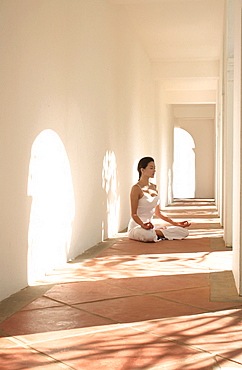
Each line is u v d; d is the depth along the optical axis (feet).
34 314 13.64
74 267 21.06
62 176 21.68
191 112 87.15
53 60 20.26
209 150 99.19
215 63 53.11
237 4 17.75
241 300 15.17
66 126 22.21
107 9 30.89
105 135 30.53
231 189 27.02
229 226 26.96
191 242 28.96
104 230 30.55
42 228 19.10
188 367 9.70
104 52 30.07
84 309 14.12
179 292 16.28
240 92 16.47
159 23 40.88
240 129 16.30
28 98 17.53
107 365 9.83
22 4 16.92
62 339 11.47
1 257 15.37
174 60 53.52
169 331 12.03
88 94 26.16
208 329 12.17
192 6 37.01
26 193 17.38
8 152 15.81
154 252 25.07
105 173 30.66
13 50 16.17
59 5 21.01
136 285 17.34
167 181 73.67
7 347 10.97
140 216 30.40
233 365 9.79
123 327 12.37
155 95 57.16
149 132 51.83
